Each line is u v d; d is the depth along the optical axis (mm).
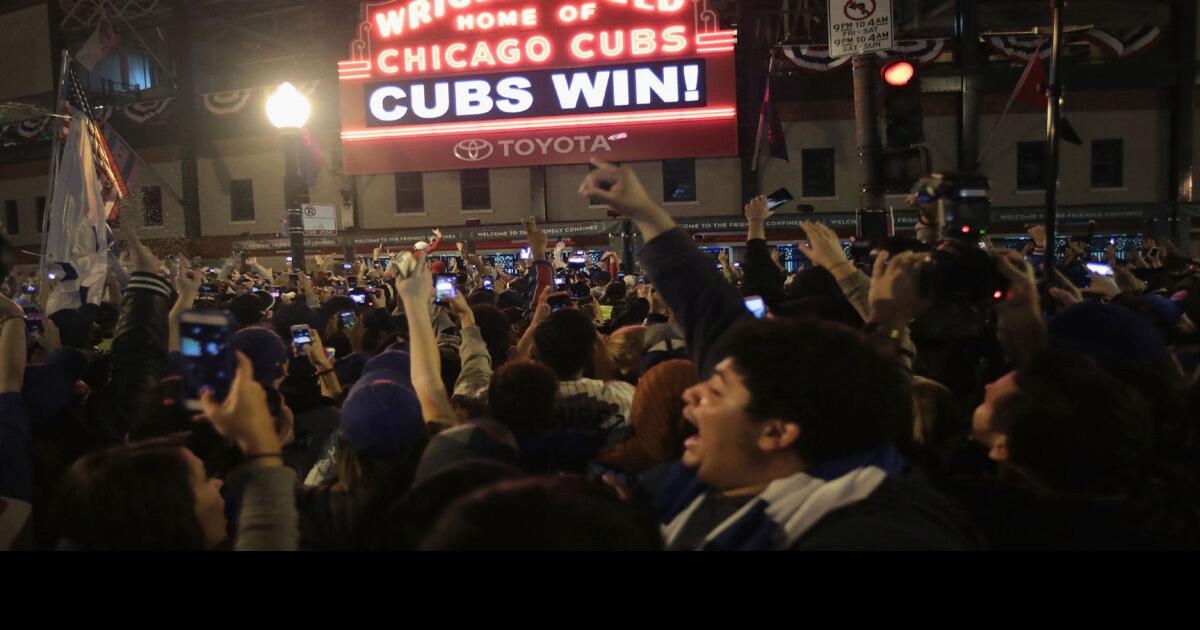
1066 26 10398
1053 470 1762
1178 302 5039
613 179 2271
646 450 2754
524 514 1082
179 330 1713
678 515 1802
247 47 44094
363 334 6211
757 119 28828
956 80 26422
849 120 28797
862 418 1573
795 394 1565
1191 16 27953
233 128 33062
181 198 33469
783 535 1455
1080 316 2541
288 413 2668
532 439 2934
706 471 1698
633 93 27141
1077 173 28469
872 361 1633
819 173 29016
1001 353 2982
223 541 1801
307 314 5699
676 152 27078
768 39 29953
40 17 36781
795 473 1624
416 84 28062
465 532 1067
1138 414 1793
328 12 31062
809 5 30438
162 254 32938
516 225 28828
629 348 4660
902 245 3293
